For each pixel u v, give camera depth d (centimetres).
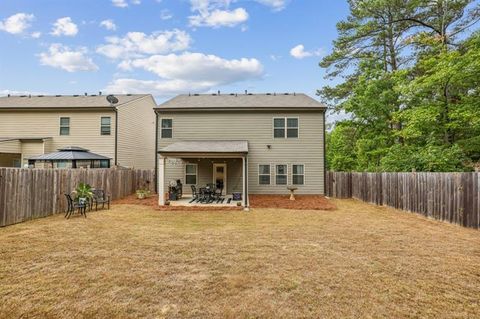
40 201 970
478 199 773
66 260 525
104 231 771
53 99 1977
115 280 434
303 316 336
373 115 1784
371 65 1819
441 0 1507
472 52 1138
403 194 1154
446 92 1344
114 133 1784
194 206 1231
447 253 579
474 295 392
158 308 352
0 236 707
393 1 1667
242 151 1288
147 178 1839
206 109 1645
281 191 1641
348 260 536
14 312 340
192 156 1312
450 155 1223
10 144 1700
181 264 509
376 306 360
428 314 342
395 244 650
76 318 329
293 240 686
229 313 340
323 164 1630
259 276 454
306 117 1645
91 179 1267
